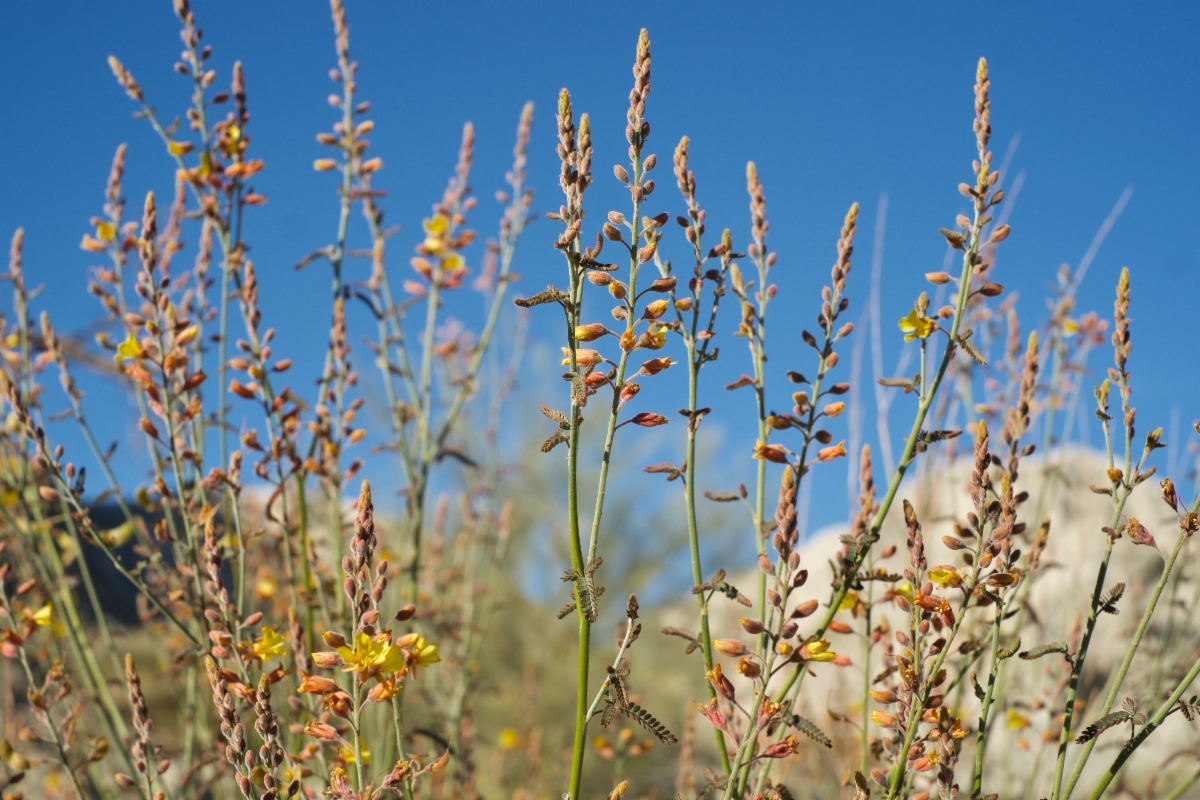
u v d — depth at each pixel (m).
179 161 3.25
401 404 3.74
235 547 3.03
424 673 4.21
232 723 1.92
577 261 1.81
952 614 1.89
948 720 1.91
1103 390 2.10
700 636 2.09
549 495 10.96
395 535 5.54
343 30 3.65
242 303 3.10
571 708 9.19
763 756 1.83
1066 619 3.78
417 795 2.72
